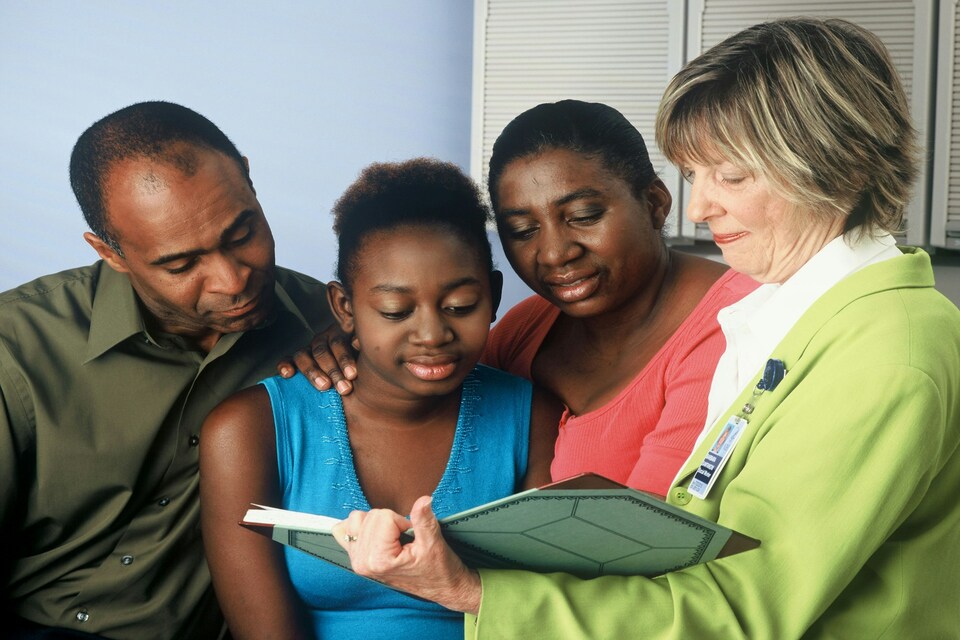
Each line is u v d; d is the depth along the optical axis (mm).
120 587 1431
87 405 1427
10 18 2883
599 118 1270
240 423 1242
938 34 2580
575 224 1248
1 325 1422
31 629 1430
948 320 909
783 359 956
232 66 2906
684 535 870
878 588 915
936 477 915
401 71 2916
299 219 2951
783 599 872
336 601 1228
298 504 1243
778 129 917
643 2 2762
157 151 1346
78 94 2900
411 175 1213
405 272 1161
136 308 1436
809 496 865
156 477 1457
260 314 1449
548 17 2801
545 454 1321
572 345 1403
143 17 2891
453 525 878
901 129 938
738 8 2713
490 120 2863
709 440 1001
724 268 1328
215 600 1482
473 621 917
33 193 2914
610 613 889
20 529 1443
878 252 965
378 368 1210
